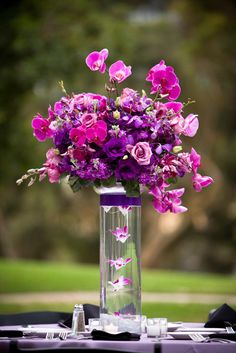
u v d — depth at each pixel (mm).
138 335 3420
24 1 18484
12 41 18000
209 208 28438
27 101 23688
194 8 24719
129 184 3604
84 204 29688
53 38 18266
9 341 3244
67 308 12188
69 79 18203
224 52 24891
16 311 11953
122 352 3088
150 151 3561
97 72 18766
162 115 3693
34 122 3791
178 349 3258
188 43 24484
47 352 3137
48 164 3723
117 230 3613
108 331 3557
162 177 3711
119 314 3590
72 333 3535
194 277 16922
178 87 3758
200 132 27438
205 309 11891
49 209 29469
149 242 29531
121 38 19359
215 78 25891
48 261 30281
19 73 17969
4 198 29156
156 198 3873
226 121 27719
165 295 13688
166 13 26469
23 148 19906
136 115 3672
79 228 30141
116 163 3625
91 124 3570
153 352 3244
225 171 28453
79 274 16859
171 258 29594
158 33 24703
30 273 16672
